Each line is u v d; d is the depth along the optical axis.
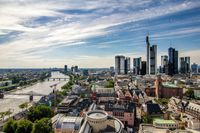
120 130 180.38
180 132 185.12
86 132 169.75
